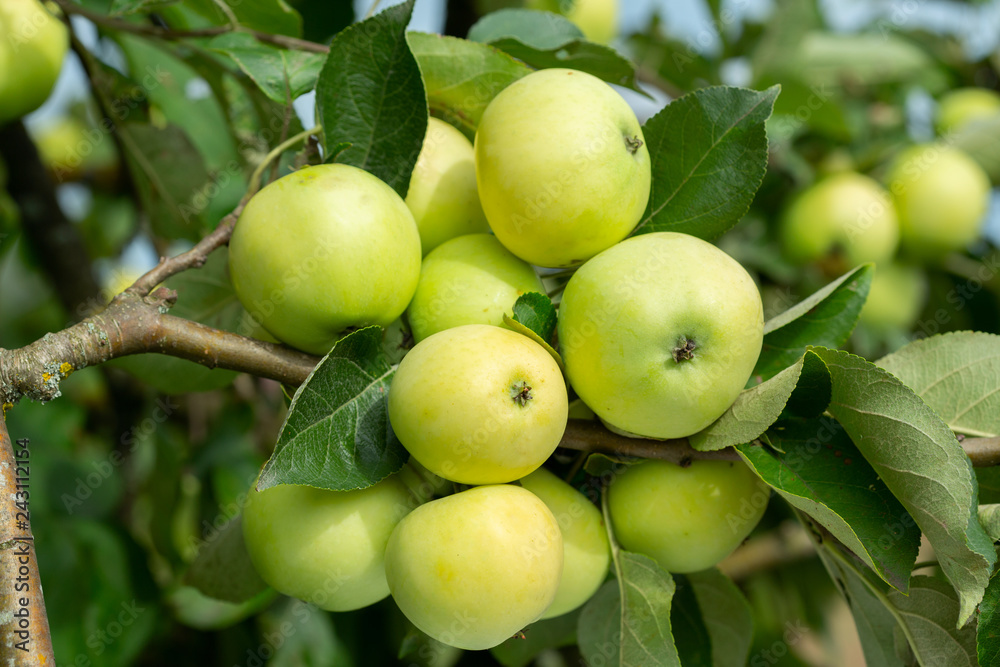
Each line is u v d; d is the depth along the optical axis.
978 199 1.03
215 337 0.60
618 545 0.63
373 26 0.62
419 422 0.57
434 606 0.57
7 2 0.72
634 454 0.61
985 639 0.59
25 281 1.11
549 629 0.71
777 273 1.03
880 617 0.64
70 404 1.02
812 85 1.01
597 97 0.60
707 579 0.67
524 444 0.57
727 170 0.63
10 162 0.83
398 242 0.60
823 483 0.59
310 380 0.57
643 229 0.64
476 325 0.59
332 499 0.60
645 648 0.60
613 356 0.58
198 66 0.76
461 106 0.67
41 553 0.79
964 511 0.56
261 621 0.82
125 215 1.13
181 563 0.84
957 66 1.16
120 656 0.78
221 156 0.84
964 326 1.13
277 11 0.73
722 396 0.59
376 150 0.63
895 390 0.57
